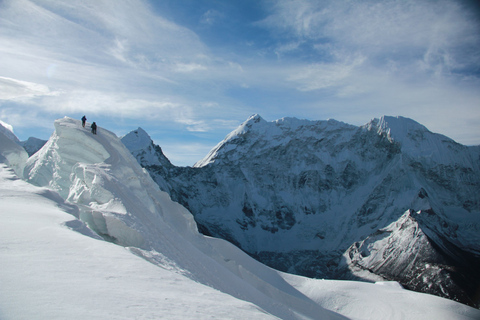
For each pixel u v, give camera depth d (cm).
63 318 739
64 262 1172
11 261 1084
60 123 4709
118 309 845
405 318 6016
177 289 1152
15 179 2811
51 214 1912
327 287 7144
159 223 3638
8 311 738
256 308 1120
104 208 3052
